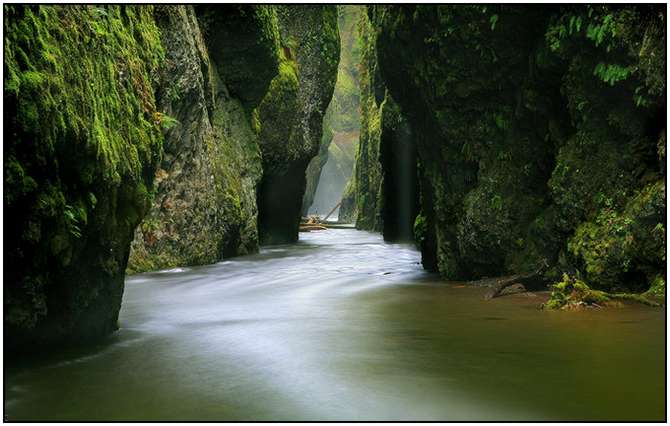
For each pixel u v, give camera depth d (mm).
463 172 11055
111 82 5770
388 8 11648
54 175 4656
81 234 5238
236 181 18734
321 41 27500
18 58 4172
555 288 7988
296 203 28312
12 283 4570
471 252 10641
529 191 10008
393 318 7406
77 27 5211
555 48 8680
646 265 7793
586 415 3799
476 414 3861
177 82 13766
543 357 5223
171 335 6449
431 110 11164
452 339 6070
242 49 18672
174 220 14562
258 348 5797
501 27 9633
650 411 3850
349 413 3924
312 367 5047
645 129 8141
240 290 10789
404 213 24094
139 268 13484
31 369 4973
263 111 24062
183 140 14609
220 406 4078
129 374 4859
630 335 5992
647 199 7699
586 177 8641
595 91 8461
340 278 12609
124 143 5848
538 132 9820
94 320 6055
